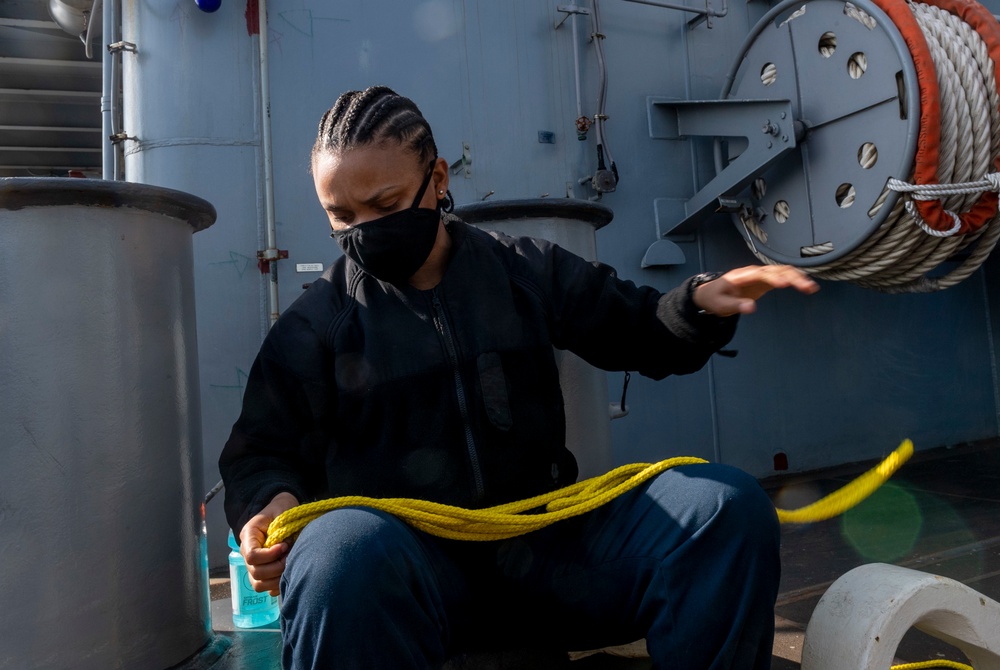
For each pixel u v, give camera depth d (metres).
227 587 2.46
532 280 1.26
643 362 1.26
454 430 1.16
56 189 1.40
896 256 3.10
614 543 1.12
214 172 2.91
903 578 1.16
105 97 2.94
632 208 3.65
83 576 1.42
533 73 3.48
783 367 3.92
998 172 2.88
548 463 1.22
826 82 3.22
